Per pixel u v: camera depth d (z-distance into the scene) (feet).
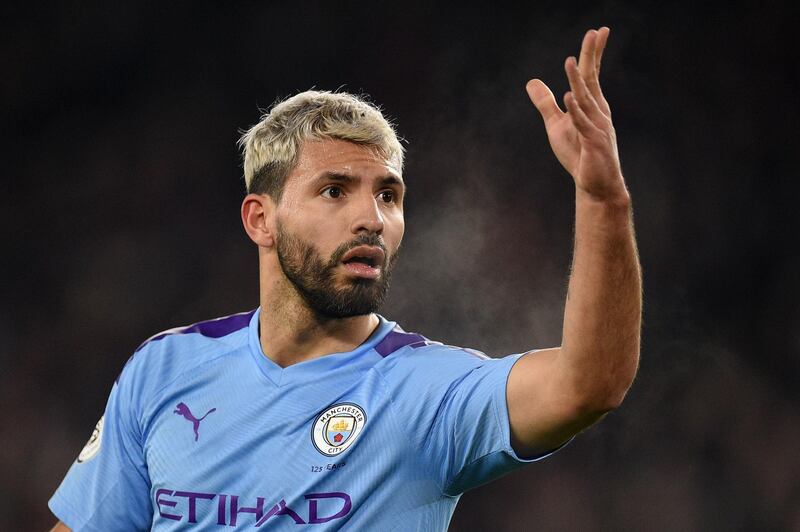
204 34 147.02
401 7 145.79
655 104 143.23
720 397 136.56
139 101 148.46
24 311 144.15
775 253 140.97
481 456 29.55
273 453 31.01
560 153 26.02
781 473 132.36
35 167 146.82
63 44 145.28
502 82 145.07
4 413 139.64
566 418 27.02
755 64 141.69
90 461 35.12
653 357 138.92
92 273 145.89
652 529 130.62
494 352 141.18
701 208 142.41
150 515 34.60
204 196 148.56
